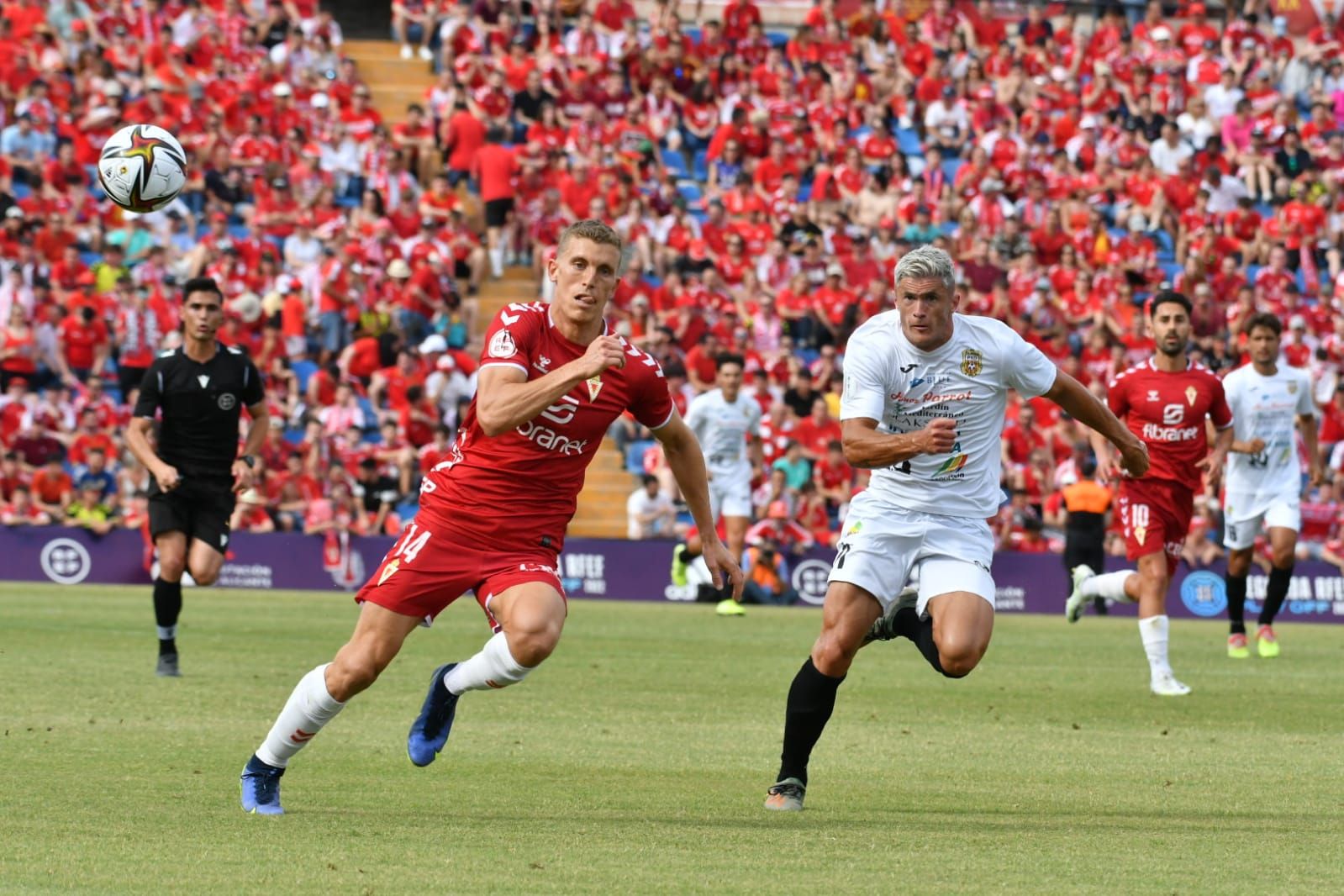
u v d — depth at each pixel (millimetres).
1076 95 71062
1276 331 31828
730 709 22609
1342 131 70250
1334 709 23859
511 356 13562
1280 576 32938
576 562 49656
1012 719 22234
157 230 56719
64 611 37250
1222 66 72000
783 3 74688
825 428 52875
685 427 14781
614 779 16438
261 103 61750
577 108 65625
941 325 14836
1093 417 15477
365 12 72188
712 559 15133
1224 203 66250
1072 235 63719
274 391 53156
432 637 33281
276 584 49000
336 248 54781
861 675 28016
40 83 58469
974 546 15312
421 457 51469
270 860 12016
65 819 13516
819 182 64250
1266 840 13508
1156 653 25812
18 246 53375
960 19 72312
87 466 49406
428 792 15422
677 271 60250
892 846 13039
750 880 11570
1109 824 14242
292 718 13766
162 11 63188
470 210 62219
